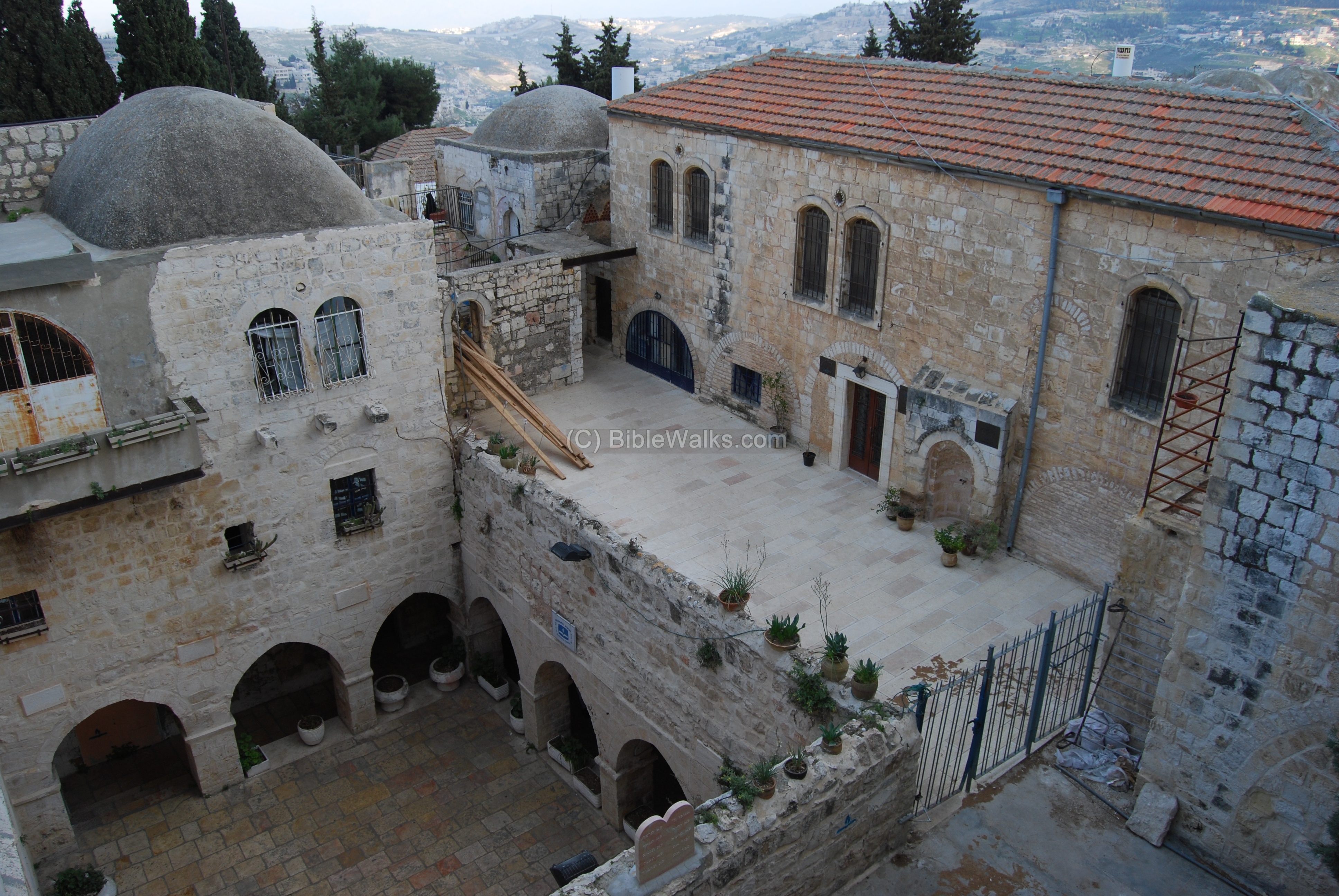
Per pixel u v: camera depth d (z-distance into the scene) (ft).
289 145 60.64
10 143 63.00
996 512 60.54
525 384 83.56
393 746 71.26
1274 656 34.37
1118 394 53.98
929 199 59.77
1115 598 45.37
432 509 71.61
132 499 57.57
